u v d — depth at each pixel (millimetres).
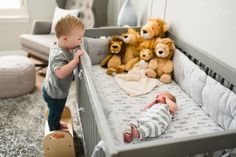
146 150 744
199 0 1722
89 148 1415
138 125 1345
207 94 1543
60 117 1740
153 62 2059
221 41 1532
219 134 814
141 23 2768
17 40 3404
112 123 1199
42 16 3379
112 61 2162
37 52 2779
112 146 737
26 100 2336
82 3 3129
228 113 1373
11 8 3271
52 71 1477
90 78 1201
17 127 1945
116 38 2221
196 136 797
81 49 1526
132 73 2033
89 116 1293
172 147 771
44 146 1529
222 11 1493
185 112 1587
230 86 1480
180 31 2035
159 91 1854
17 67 2340
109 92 1804
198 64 1810
